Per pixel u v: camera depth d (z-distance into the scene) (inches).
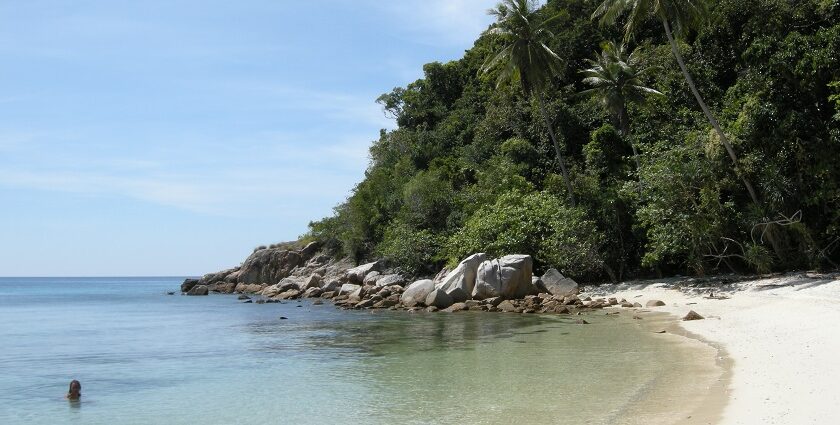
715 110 1787.6
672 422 398.9
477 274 1456.7
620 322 999.6
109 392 617.9
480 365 674.8
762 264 1286.9
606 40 2353.6
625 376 567.5
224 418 499.2
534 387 544.7
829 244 1275.8
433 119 3026.6
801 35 1282.0
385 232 2282.2
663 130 1888.5
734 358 599.2
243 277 2770.7
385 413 481.7
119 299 2630.4
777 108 1253.7
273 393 583.8
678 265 1609.3
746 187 1357.0
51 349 950.4
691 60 2027.6
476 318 1196.5
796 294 1040.2
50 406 561.0
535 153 2155.5
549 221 1641.2
